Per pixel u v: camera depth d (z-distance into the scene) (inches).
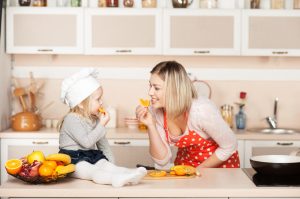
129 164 168.4
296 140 167.8
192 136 114.8
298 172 89.9
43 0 177.5
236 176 93.9
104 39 174.6
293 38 175.2
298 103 189.8
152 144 109.9
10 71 186.4
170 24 173.8
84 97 102.9
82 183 87.2
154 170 99.0
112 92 188.9
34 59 188.1
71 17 174.2
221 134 110.7
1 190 81.7
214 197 82.5
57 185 85.3
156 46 174.4
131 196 81.9
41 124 183.9
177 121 116.0
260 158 97.7
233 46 174.4
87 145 98.7
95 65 188.7
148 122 110.2
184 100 108.7
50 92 188.5
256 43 174.7
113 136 167.3
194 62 188.1
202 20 173.8
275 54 175.2
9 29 174.7
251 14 174.1
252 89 189.3
